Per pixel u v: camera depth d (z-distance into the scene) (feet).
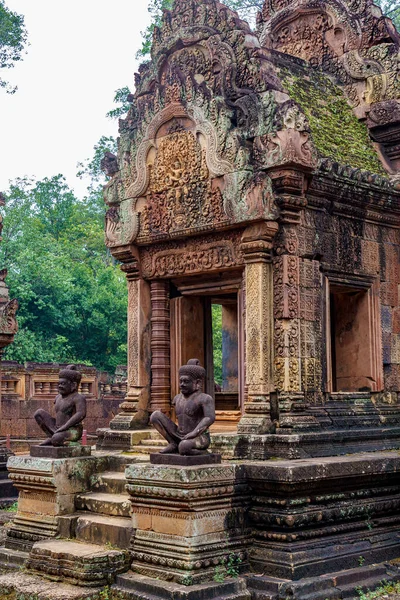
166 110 34.12
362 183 33.86
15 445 64.54
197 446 26.45
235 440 29.50
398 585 27.07
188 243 34.17
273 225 30.78
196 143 33.14
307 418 30.63
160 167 34.63
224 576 25.67
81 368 77.05
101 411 74.49
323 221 33.01
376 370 35.01
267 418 30.27
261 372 30.53
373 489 29.63
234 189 31.17
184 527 25.41
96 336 107.45
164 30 35.76
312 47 39.86
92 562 25.96
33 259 103.91
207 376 36.70
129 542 27.12
